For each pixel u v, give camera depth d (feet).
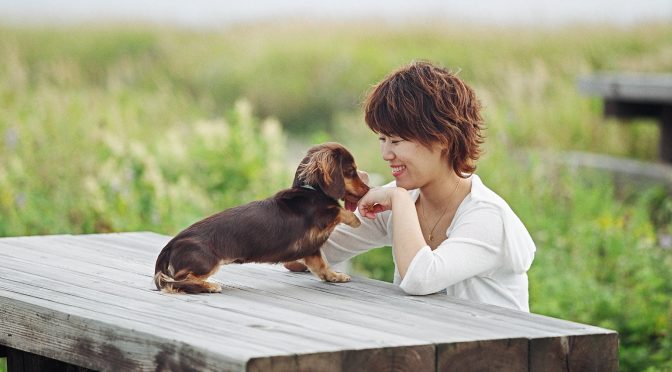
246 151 27.89
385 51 69.92
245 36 80.07
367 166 36.83
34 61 72.49
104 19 85.10
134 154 27.07
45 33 79.61
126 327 9.25
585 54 59.11
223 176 27.58
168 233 23.57
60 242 14.55
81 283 11.50
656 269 23.20
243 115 28.94
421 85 11.61
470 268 11.28
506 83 49.39
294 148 53.57
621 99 35.04
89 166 29.48
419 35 73.31
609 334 9.56
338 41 74.28
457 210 11.92
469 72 60.13
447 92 11.66
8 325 10.75
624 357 18.89
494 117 37.88
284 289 11.38
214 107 62.44
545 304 20.79
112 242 14.61
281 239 11.14
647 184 32.71
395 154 11.79
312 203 11.35
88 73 71.10
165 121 45.34
